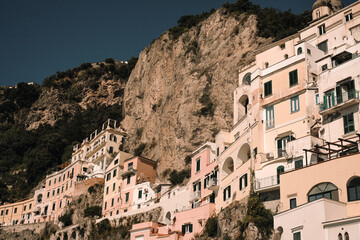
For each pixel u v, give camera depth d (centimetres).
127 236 7969
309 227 3944
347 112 4853
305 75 5516
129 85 12962
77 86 17238
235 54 9062
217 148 6975
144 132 11225
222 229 5384
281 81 5722
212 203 6191
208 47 10000
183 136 9131
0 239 11112
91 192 10469
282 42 7062
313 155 4856
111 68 17425
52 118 16688
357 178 4047
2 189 14200
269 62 7106
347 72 5009
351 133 4738
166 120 9944
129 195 9112
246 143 5775
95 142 12500
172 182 8750
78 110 16725
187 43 10888
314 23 6762
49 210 11819
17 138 16162
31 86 18312
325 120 5044
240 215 5241
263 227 4678
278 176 4997
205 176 6875
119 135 12100
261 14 9525
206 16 11506
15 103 17988
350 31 6281
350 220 3666
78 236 8844
